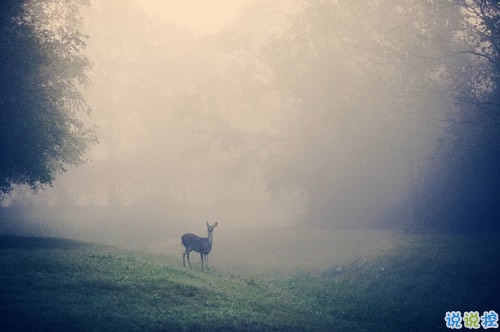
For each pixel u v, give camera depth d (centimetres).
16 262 1650
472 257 2308
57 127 2828
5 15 2562
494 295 1888
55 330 1128
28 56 2561
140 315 1281
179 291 1543
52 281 1473
